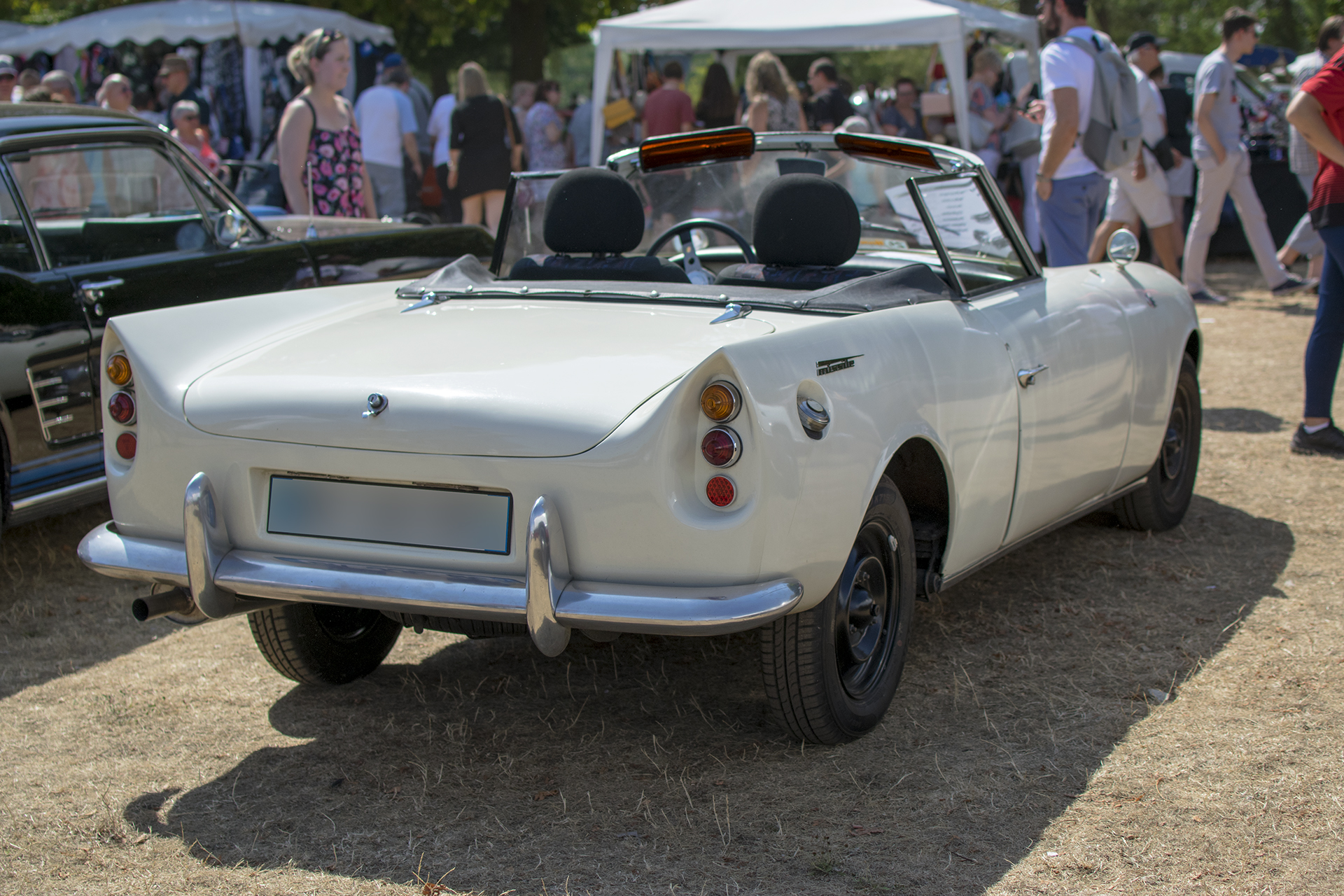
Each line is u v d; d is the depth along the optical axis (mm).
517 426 2324
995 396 3070
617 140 11414
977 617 3668
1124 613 3666
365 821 2555
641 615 2256
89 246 4438
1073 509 3771
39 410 4008
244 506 2564
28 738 3006
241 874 2359
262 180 7625
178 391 2633
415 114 12164
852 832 2447
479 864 2371
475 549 2391
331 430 2453
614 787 2676
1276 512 4656
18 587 4215
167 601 2641
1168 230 9211
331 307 3211
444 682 3320
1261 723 2902
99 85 14008
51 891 2307
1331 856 2324
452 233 5727
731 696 3152
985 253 3529
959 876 2281
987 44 12383
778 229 3238
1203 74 9477
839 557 2498
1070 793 2588
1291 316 9000
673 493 2283
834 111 9992
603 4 25203
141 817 2596
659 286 3074
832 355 2508
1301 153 9812
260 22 13070
